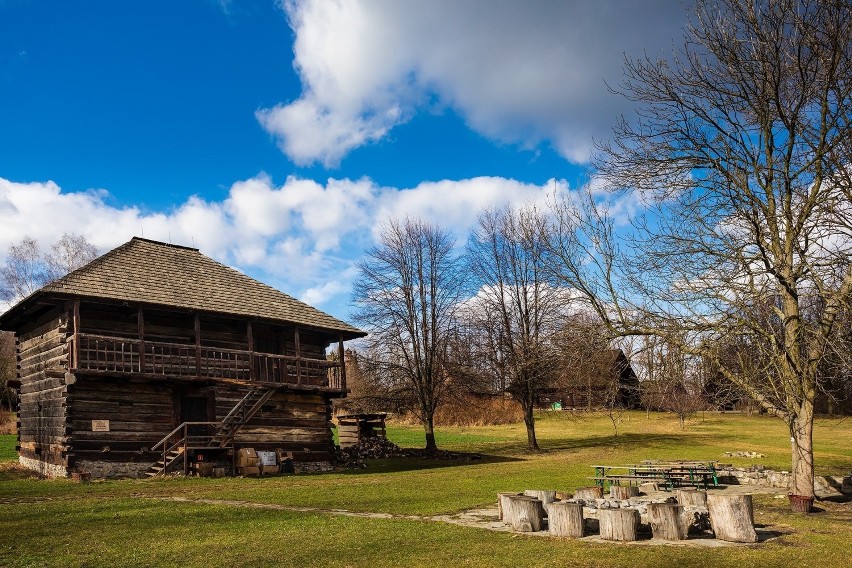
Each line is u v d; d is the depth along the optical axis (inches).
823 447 1583.4
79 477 906.1
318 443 1222.3
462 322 1606.8
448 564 428.5
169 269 1147.9
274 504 706.8
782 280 622.2
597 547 478.9
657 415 2416.3
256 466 1063.0
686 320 666.2
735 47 650.2
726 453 1462.8
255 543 491.5
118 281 1029.2
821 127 616.7
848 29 592.1
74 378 911.7
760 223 649.0
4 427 1847.9
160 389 1047.6
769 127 641.0
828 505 703.1
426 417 1530.5
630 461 1295.5
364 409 1683.1
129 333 1055.0
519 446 1695.4
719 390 694.5
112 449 978.7
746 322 633.0
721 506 510.3
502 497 598.5
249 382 1075.9
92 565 427.5
